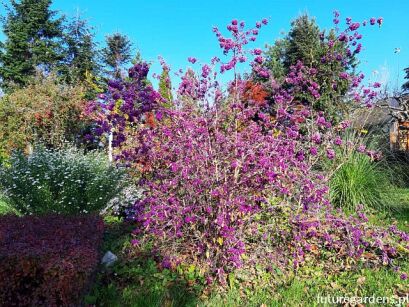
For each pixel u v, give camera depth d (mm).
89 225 3607
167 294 3426
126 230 5012
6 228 3350
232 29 4059
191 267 3818
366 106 6457
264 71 4441
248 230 4098
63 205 5887
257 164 3719
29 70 25328
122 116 4496
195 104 4281
